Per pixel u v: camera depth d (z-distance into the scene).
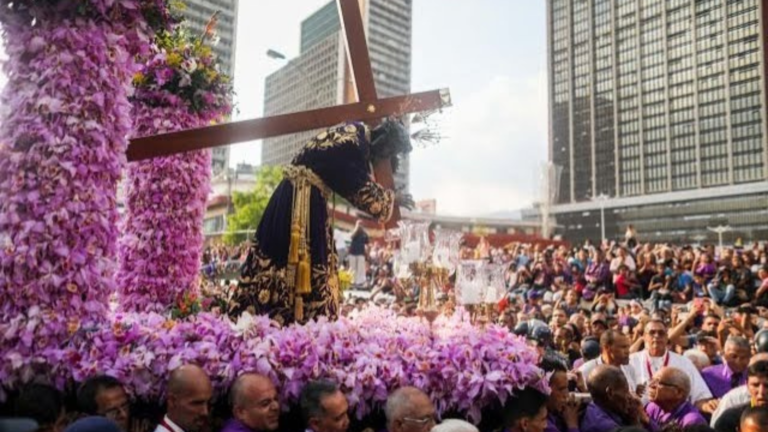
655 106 101.44
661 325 5.70
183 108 6.12
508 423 3.53
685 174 96.69
